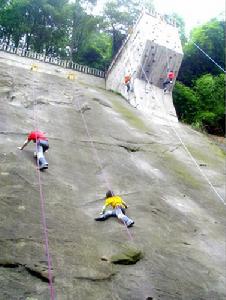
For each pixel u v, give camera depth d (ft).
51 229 24.49
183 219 32.55
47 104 53.01
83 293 20.02
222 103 87.40
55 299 18.97
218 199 40.42
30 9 106.83
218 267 26.86
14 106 48.26
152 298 21.33
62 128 46.19
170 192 37.86
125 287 21.50
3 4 107.55
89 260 22.70
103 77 98.27
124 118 58.39
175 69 78.13
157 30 81.35
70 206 28.84
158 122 63.77
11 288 18.80
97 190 33.63
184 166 46.93
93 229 26.58
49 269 20.62
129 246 25.08
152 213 31.37
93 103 59.26
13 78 58.49
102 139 46.34
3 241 21.72
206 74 92.89
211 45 97.86
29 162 33.27
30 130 41.88
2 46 91.30
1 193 26.73
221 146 64.69
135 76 76.07
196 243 29.25
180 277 24.02
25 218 24.73
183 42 108.17
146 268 23.75
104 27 109.91
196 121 83.46
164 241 27.73
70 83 68.13
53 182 31.48
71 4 109.40
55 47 113.91
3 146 34.99
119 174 38.29
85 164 38.34
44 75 67.51
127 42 91.30
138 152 46.47
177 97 87.40
